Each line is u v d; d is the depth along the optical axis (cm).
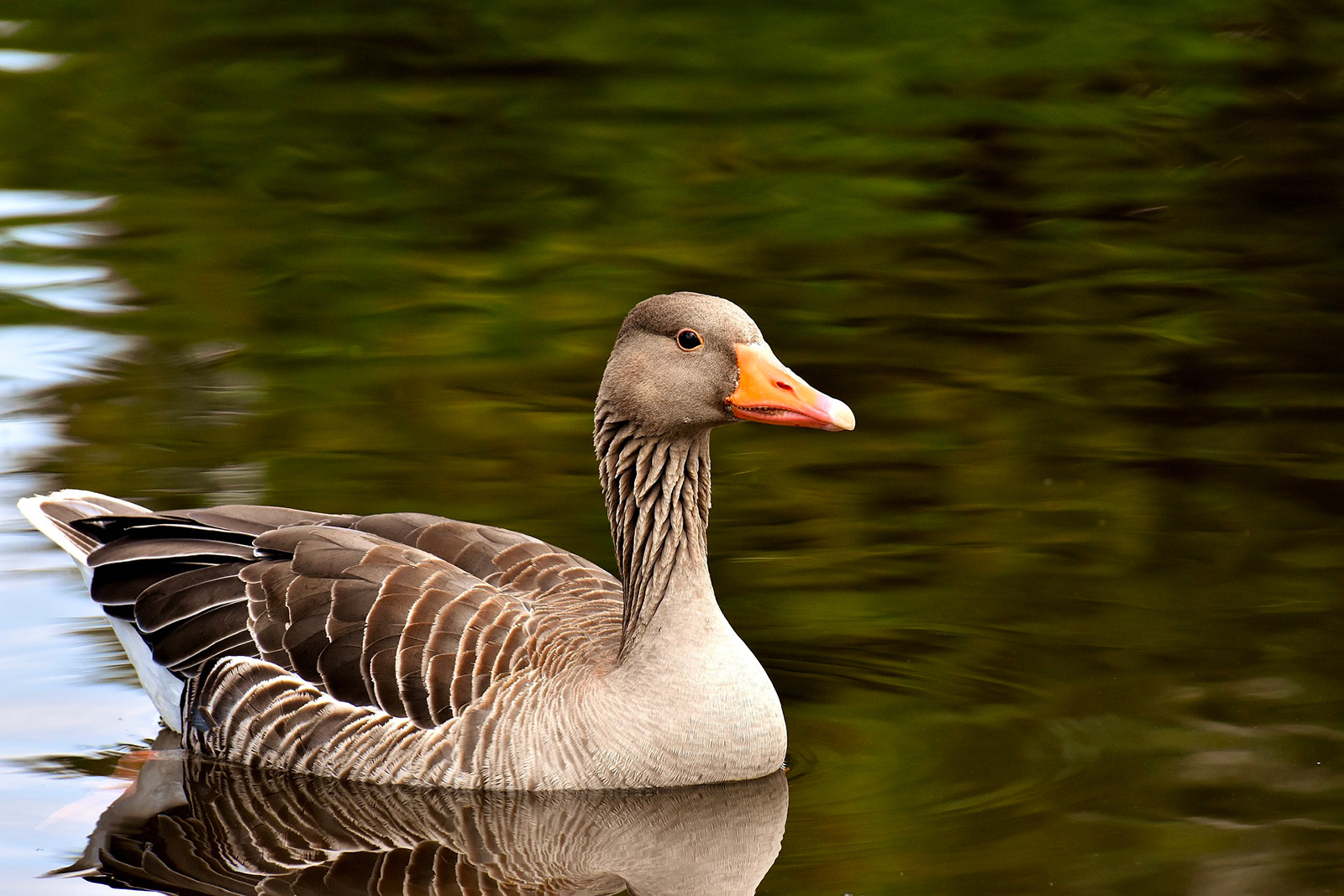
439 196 2470
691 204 2458
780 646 1306
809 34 3319
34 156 2591
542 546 1274
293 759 1152
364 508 1506
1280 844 991
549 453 1648
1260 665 1253
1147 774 1095
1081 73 3075
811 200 2481
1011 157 2677
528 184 2530
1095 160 2662
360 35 3275
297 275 2158
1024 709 1205
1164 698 1209
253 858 1008
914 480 1609
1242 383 1842
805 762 1139
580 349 1933
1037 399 1802
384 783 1129
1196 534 1478
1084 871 965
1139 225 2386
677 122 2819
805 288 2142
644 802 1091
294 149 2661
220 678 1173
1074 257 2269
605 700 1112
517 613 1160
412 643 1139
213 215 2373
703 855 1012
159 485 1535
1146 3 3441
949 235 2350
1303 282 2172
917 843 1006
